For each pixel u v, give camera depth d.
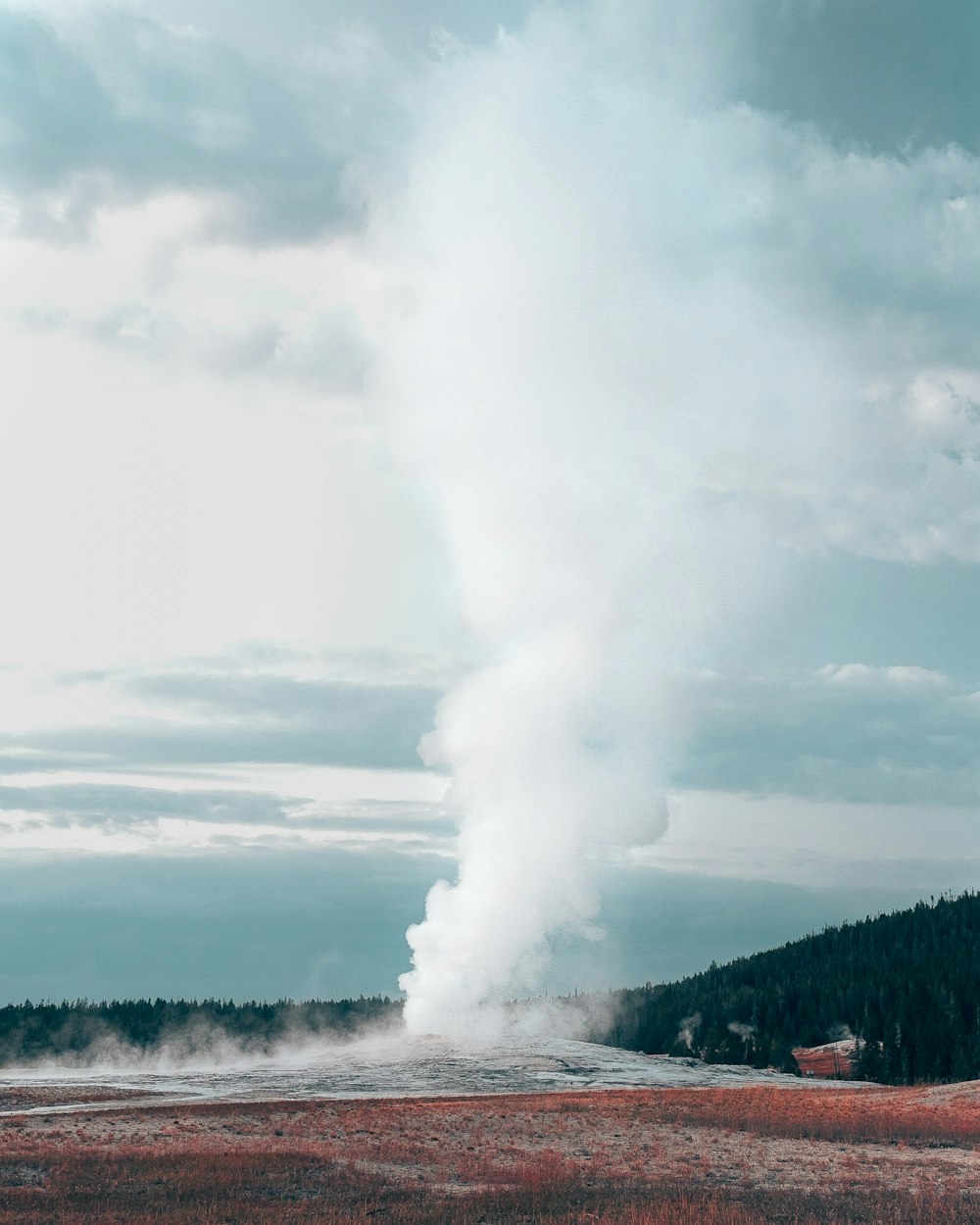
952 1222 42.28
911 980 187.50
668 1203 45.25
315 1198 47.06
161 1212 43.25
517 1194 47.75
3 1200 45.16
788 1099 86.62
